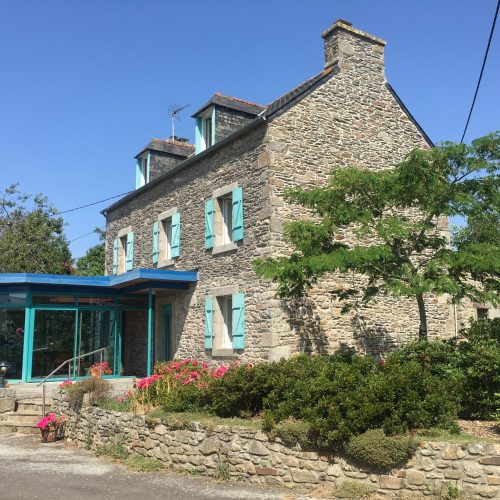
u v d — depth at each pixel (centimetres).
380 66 1365
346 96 1279
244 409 786
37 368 1420
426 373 702
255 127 1174
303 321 1111
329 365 755
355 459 615
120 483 686
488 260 795
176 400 839
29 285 1419
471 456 564
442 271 867
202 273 1326
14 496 623
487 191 847
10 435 1037
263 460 678
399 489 585
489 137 834
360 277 1209
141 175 1769
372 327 1206
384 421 620
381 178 879
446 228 1382
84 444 934
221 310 1274
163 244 1546
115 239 1850
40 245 2419
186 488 661
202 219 1345
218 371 912
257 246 1136
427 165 845
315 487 635
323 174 1196
